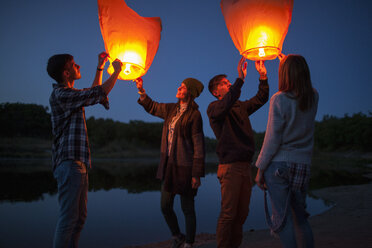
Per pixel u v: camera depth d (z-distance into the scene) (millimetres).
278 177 1381
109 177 10531
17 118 46062
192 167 2197
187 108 2314
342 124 51281
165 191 2234
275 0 1650
